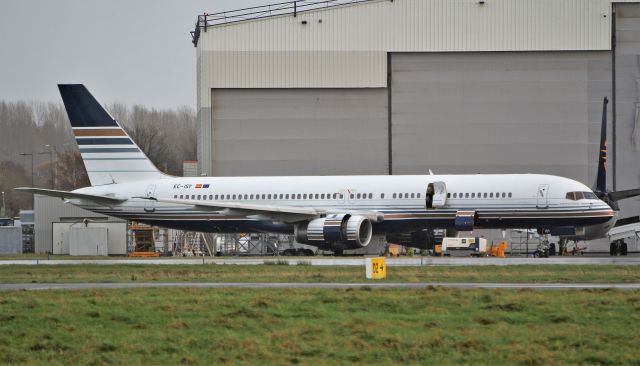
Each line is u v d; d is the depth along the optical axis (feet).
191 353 299.17
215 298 425.28
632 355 290.15
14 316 374.43
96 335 332.60
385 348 304.09
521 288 465.88
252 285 513.04
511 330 332.60
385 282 519.60
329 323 350.23
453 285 498.69
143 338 324.60
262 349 302.45
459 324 347.15
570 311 374.22
